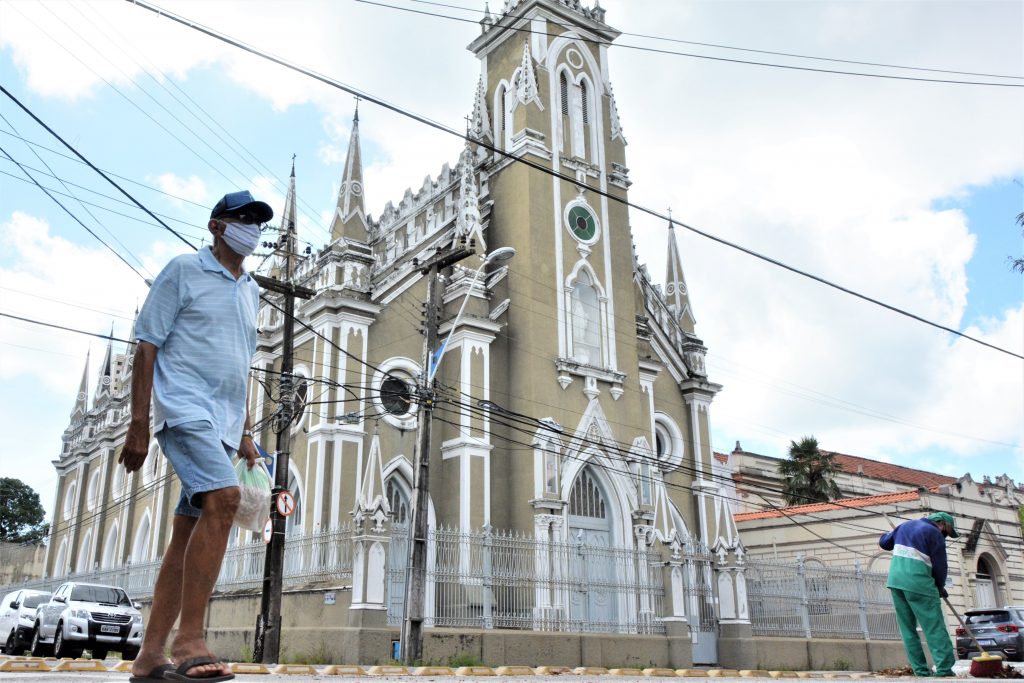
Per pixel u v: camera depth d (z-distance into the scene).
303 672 10.44
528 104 37.81
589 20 41.66
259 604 27.09
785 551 44.69
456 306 33.94
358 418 30.17
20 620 27.17
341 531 24.83
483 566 25.20
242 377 4.97
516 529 32.47
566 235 37.31
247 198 5.17
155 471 45.84
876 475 65.06
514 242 36.44
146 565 36.06
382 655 22.44
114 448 53.88
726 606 30.34
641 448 36.31
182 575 4.95
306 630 23.91
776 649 30.33
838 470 54.78
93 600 25.05
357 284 33.03
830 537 43.19
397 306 33.75
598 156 39.81
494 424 33.78
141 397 4.68
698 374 41.69
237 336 4.98
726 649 29.91
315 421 31.22
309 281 34.88
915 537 11.50
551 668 13.82
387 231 41.62
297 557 26.33
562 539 32.03
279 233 28.42
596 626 26.86
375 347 32.66
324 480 30.17
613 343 37.38
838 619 33.06
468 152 35.78
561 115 39.28
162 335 4.80
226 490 4.54
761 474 57.28
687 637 28.27
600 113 40.72
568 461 33.84
